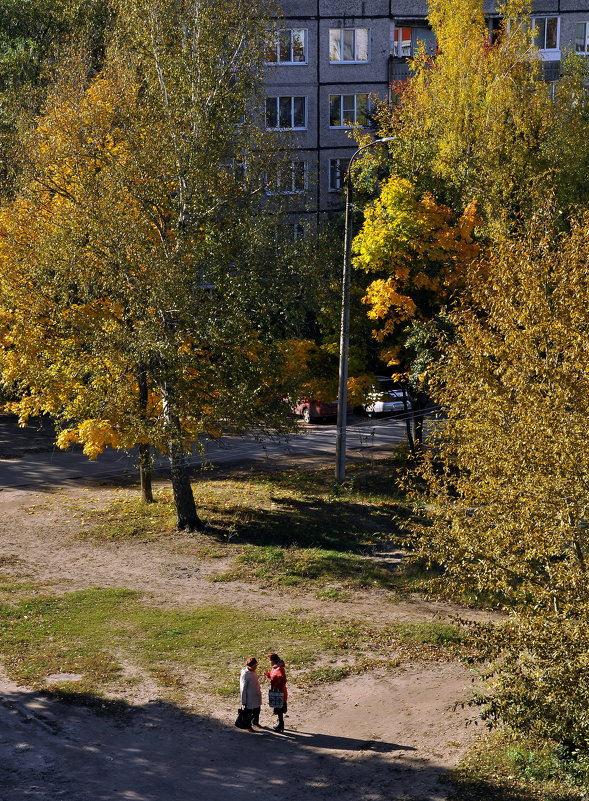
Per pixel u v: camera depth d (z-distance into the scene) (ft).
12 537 80.48
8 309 81.87
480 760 41.96
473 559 41.45
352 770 41.01
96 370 78.95
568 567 37.19
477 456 40.91
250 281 76.59
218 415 77.36
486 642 37.65
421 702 49.08
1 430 131.85
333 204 171.63
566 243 42.60
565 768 40.24
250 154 83.71
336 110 173.37
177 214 80.23
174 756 42.24
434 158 104.68
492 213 97.09
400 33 173.47
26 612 61.77
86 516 87.20
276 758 42.29
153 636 58.08
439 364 47.65
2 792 37.60
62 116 82.58
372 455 115.85
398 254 93.91
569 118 121.90
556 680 35.17
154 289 72.95
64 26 140.97
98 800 37.40
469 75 119.75
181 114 78.95
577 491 35.45
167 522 84.74
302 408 142.82
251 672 45.68
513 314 41.34
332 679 52.06
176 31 81.35
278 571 72.33
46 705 47.14
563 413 36.86
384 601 66.74
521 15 141.90
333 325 103.35
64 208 79.61
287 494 95.76
